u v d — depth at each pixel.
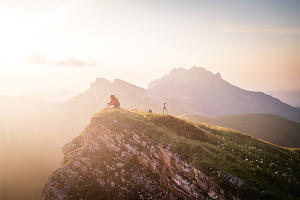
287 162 25.64
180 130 27.84
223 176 19.16
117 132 28.47
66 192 25.11
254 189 17.56
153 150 24.77
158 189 22.80
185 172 21.41
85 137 32.31
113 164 26.09
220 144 26.84
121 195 23.20
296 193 17.92
